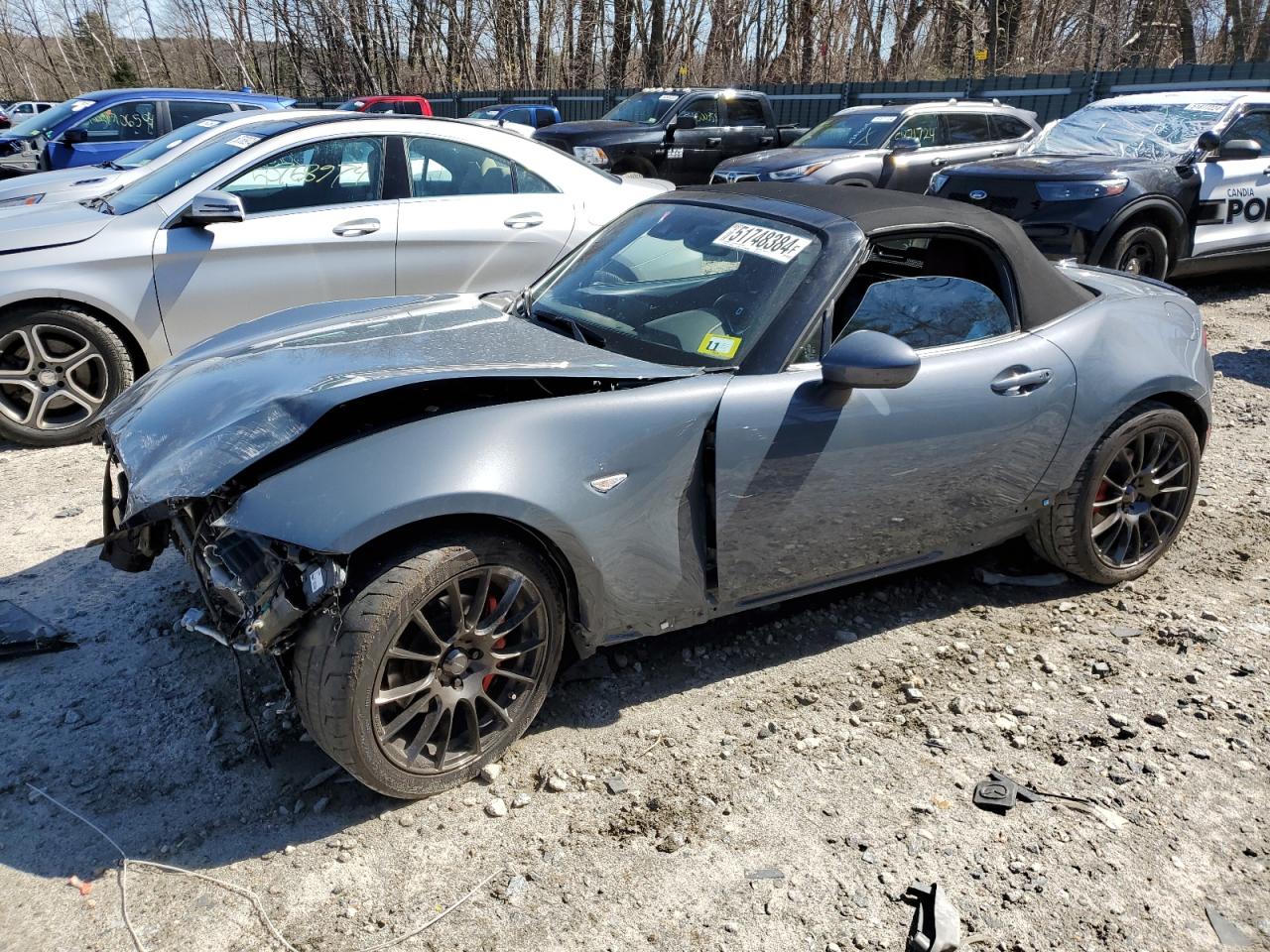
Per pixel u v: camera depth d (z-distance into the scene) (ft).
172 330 18.42
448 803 9.00
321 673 8.09
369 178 19.92
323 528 7.92
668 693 10.77
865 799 9.18
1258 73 43.88
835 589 13.07
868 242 10.87
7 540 13.94
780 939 7.63
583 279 12.34
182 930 7.58
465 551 8.50
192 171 19.51
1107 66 79.66
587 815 8.88
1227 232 29.76
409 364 9.67
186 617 9.20
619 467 9.24
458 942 7.54
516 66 114.42
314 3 117.91
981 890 8.16
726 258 11.32
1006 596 13.11
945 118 39.75
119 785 9.12
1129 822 8.96
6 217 18.74
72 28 195.00
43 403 17.69
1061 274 12.72
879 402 10.48
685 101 51.01
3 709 10.14
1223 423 19.80
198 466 8.60
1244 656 11.65
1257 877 8.39
